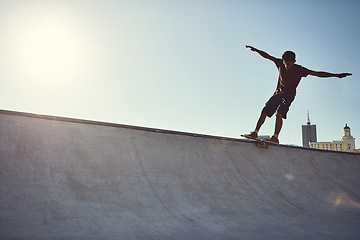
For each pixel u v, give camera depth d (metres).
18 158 3.53
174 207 3.78
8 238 2.36
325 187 6.27
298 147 7.46
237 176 5.30
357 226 3.68
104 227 2.89
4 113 4.10
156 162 4.63
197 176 4.77
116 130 4.86
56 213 2.96
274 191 5.28
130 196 3.70
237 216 3.87
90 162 3.99
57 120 4.46
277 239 2.94
